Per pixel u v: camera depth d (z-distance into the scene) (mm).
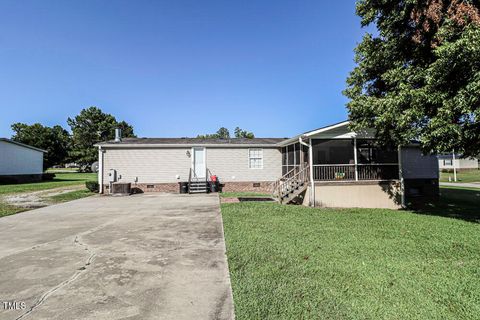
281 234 6570
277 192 14508
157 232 6738
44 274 4152
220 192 17016
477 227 7699
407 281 4008
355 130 11141
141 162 16859
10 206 11188
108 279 3973
